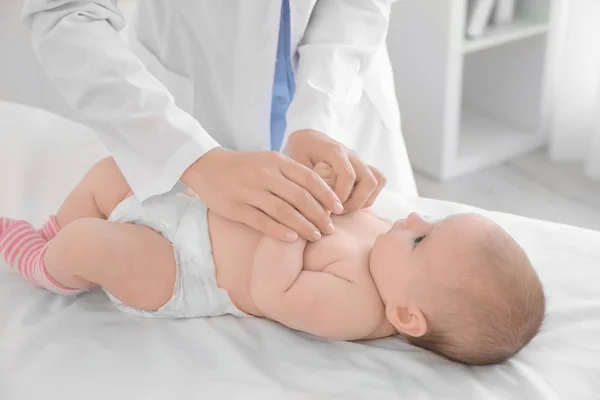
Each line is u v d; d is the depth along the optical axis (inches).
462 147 108.3
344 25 55.1
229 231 46.3
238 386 40.6
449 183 104.6
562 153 107.3
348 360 42.8
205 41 53.4
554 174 105.5
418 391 40.3
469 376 41.6
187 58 55.0
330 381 41.0
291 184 43.1
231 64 53.5
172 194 48.2
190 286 45.7
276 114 56.7
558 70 106.9
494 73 113.0
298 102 52.4
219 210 44.7
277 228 43.0
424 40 98.8
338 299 43.3
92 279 45.3
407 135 107.6
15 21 80.6
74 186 57.8
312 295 43.2
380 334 45.4
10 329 45.4
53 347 43.8
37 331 44.9
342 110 54.5
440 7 94.9
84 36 46.6
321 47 53.9
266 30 51.4
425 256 42.8
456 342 42.1
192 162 45.3
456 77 98.7
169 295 45.6
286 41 54.1
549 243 51.4
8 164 58.3
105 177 49.9
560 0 101.8
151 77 47.6
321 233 44.6
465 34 99.9
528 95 109.8
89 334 44.7
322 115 51.8
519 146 109.3
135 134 46.3
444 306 41.7
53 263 45.5
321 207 43.6
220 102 56.0
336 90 53.3
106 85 46.0
